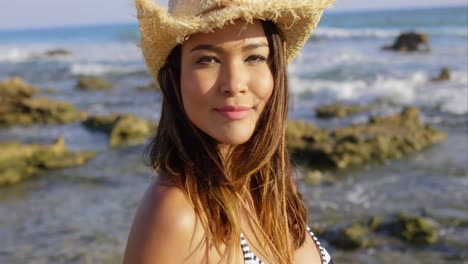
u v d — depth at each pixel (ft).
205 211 5.59
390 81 76.95
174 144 5.85
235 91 5.42
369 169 38.27
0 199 34.78
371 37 152.25
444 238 25.54
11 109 63.26
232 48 5.39
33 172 40.65
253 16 5.36
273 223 6.55
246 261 5.84
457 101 60.90
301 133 44.04
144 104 73.10
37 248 26.35
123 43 202.08
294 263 6.82
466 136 46.39
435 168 37.47
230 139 5.55
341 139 43.32
